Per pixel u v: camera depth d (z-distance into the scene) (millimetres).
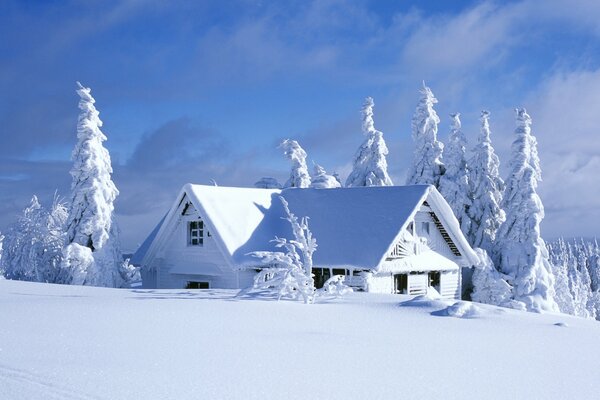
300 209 34625
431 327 13539
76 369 7566
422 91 51938
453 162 50312
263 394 6758
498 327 13906
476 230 48844
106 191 35844
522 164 44156
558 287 54781
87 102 35906
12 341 9602
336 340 11016
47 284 24391
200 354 9000
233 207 32875
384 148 51344
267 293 20078
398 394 7023
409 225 33188
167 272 33562
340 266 29859
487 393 7246
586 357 10164
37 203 38625
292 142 55375
